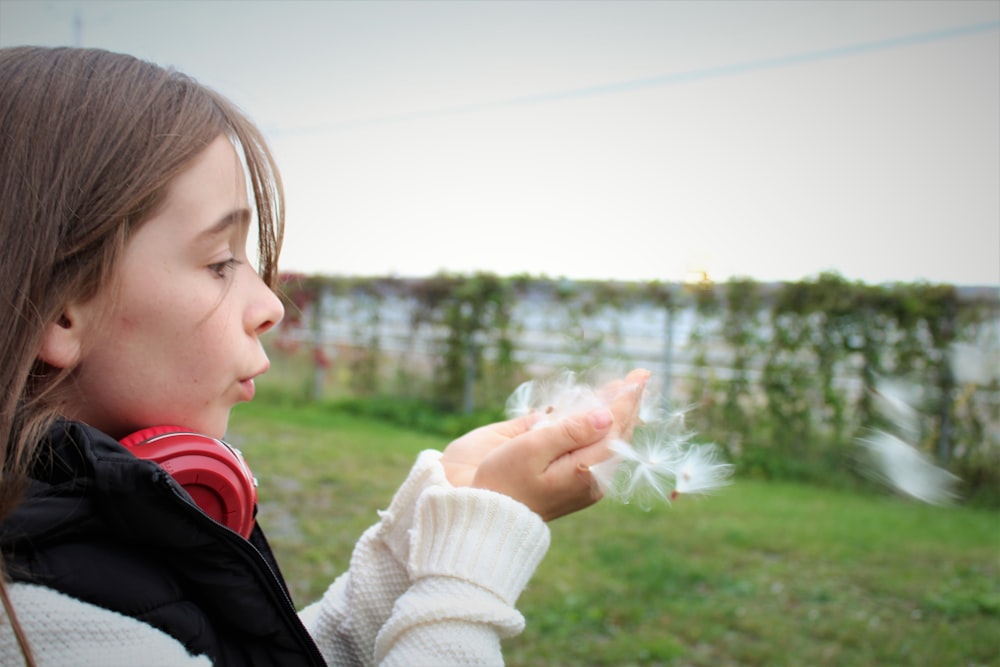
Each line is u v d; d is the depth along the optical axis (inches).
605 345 297.0
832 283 253.9
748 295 268.2
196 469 25.2
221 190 25.8
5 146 23.6
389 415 332.5
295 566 147.3
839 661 122.6
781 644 127.6
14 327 22.7
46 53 25.9
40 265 23.0
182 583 25.3
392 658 25.7
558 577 151.5
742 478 252.4
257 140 30.5
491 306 327.9
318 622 36.6
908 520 203.8
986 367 233.5
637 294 289.0
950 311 241.6
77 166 23.6
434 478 33.3
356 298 359.6
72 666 21.6
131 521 23.3
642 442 33.0
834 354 255.0
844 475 244.4
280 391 363.3
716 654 124.1
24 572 22.2
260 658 26.0
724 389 268.8
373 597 33.5
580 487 29.3
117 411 25.1
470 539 27.4
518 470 29.0
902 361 243.9
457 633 25.9
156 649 22.9
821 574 160.1
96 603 22.9
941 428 233.3
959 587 154.7
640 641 126.1
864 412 244.5
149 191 23.9
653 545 172.2
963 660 123.3
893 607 144.5
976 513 215.2
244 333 26.6
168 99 25.9
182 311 24.6
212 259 25.4
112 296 23.7
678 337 281.0
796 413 259.1
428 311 341.1
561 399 34.8
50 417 23.5
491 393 331.0
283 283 37.7
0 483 22.0
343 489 208.2
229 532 24.7
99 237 23.4
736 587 150.7
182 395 25.4
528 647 123.0
